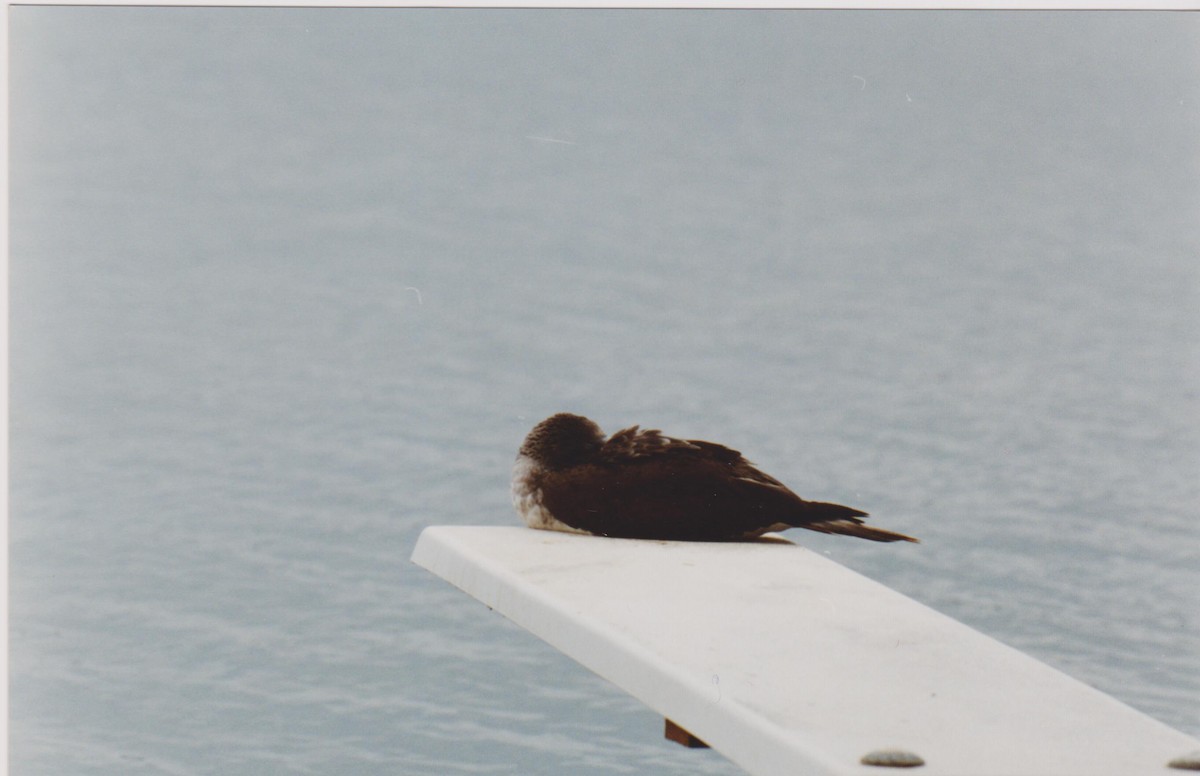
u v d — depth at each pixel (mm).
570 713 9680
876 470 13805
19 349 16656
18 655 10109
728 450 7504
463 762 9008
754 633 5184
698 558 6332
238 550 11977
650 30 37094
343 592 11305
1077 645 10250
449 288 19766
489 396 15742
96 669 9977
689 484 7117
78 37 32531
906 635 5180
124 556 11695
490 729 9438
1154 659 10023
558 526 7352
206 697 9711
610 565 6141
